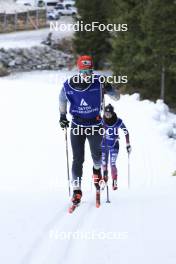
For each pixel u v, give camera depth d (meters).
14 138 44.44
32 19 184.88
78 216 19.48
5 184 30.06
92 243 16.02
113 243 16.05
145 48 86.25
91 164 36.91
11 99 60.78
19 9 194.62
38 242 15.97
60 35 170.00
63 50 153.38
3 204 21.67
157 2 80.12
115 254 15.01
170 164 37.06
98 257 14.77
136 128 48.59
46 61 137.88
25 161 37.47
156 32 81.00
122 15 90.00
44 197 24.00
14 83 73.38
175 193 24.58
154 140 44.66
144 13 83.19
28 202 22.30
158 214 19.53
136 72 89.38
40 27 186.62
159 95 90.06
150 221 18.56
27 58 137.38
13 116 52.34
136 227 17.84
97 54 128.00
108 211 20.39
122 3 90.75
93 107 19.20
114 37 96.31
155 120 52.09
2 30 174.50
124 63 91.12
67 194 25.28
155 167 36.06
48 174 33.56
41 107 56.88
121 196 24.41
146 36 86.12
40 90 67.25
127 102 61.22
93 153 20.06
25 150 40.78
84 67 18.55
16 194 25.30
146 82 89.12
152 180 31.73
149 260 14.45
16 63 131.25
